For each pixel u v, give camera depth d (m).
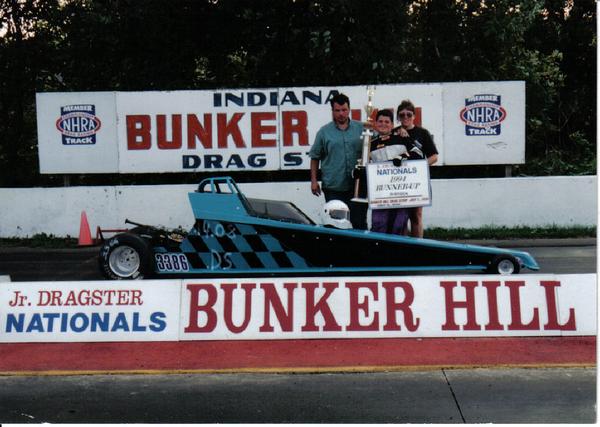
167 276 8.95
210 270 8.48
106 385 5.48
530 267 8.31
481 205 13.45
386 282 6.57
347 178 9.27
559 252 11.14
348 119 9.26
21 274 10.09
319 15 15.49
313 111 13.92
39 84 17.23
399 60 16.53
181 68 17.06
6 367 5.91
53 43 17.27
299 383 5.43
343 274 8.84
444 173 16.27
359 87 13.80
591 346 6.13
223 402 5.06
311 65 15.92
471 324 6.45
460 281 6.55
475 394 5.12
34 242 13.17
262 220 8.34
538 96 17.69
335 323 6.49
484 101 13.77
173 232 9.06
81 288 6.66
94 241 12.80
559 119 21.66
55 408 5.00
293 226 8.30
